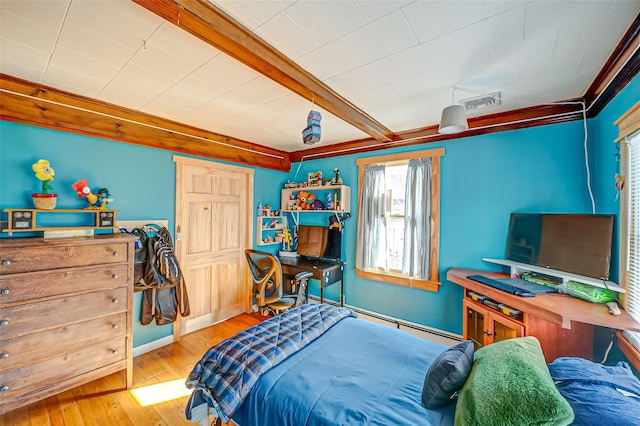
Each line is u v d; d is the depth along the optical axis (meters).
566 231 2.09
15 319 1.69
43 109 2.11
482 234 2.78
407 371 1.46
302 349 1.69
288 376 1.41
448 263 2.98
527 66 1.76
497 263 2.65
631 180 1.70
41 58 1.70
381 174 3.47
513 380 1.01
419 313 3.19
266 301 3.00
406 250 3.25
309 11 1.29
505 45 1.54
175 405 2.02
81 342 1.95
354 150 3.72
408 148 3.28
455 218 2.94
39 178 2.04
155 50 1.62
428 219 3.08
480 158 2.79
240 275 3.80
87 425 1.81
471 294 2.48
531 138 2.52
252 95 2.24
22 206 2.05
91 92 2.20
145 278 2.58
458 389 1.20
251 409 1.34
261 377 1.42
